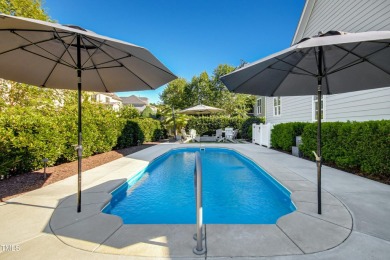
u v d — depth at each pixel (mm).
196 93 33250
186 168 7422
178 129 17797
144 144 13117
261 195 4707
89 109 9336
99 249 2119
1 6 7730
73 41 3008
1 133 4145
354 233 2396
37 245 2188
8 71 3316
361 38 1979
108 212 3619
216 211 3906
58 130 5672
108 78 3912
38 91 8984
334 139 5828
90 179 4820
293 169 5750
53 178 4770
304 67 3590
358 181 4488
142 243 2227
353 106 6855
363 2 6398
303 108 9992
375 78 3498
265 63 3160
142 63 3324
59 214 2924
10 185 4156
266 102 15500
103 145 8188
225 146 11578
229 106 27141
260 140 12039
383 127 4363
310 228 2514
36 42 2836
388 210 3004
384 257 1983
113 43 2553
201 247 2084
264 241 2246
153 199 4520
